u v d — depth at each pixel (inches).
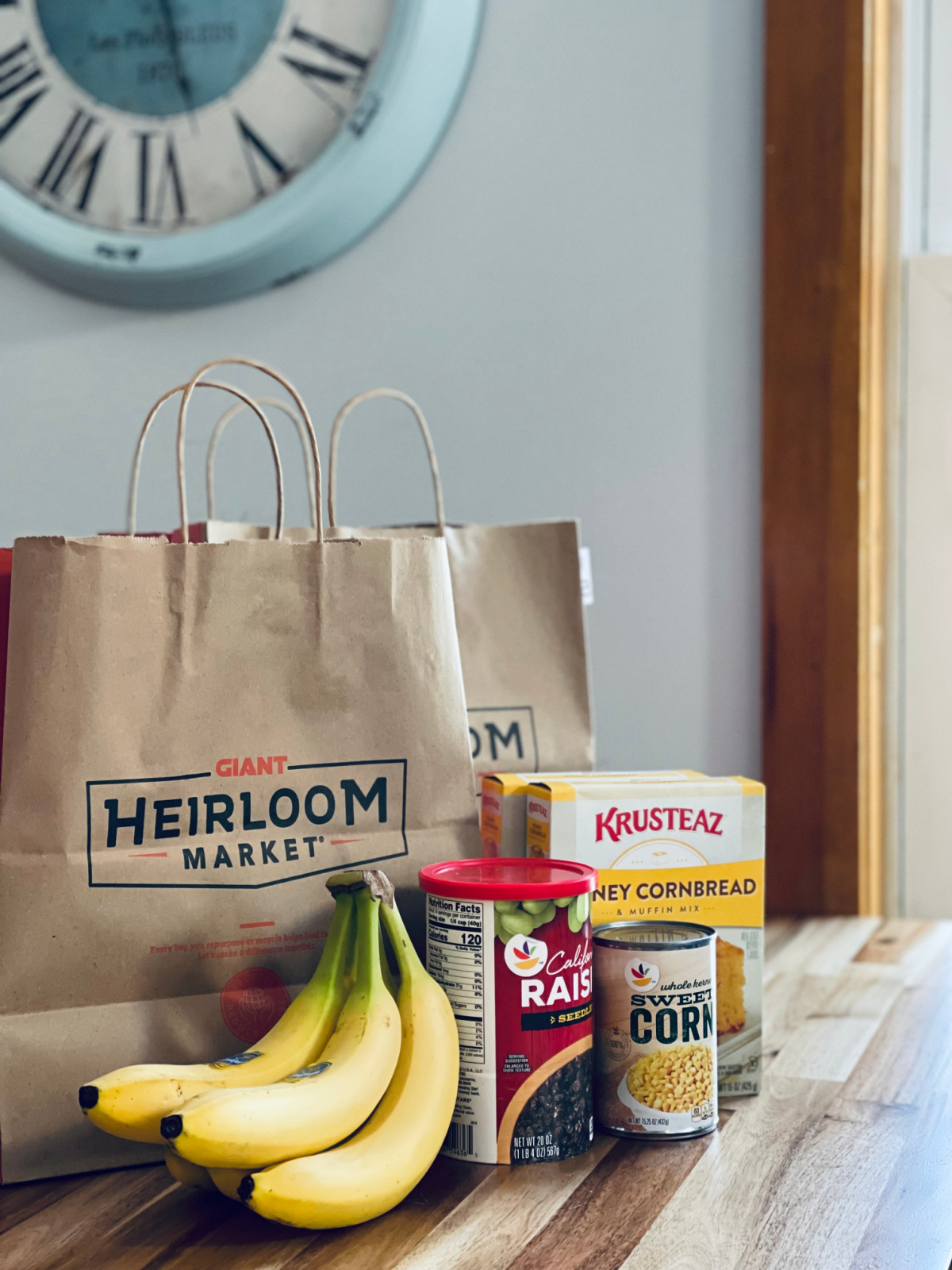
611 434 60.5
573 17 60.6
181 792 28.4
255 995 29.0
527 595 44.5
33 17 66.7
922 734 60.9
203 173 65.5
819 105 55.9
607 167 60.3
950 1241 24.0
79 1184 27.5
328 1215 23.5
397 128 61.4
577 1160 28.2
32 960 27.1
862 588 56.2
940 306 59.5
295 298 65.6
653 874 31.9
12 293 69.5
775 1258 23.3
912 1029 38.4
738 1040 32.4
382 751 30.6
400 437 64.0
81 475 69.1
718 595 58.7
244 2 64.5
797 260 56.3
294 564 29.8
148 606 28.3
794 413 56.6
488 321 62.4
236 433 66.4
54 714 27.3
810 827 56.6
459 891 28.0
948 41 60.6
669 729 59.6
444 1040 27.3
